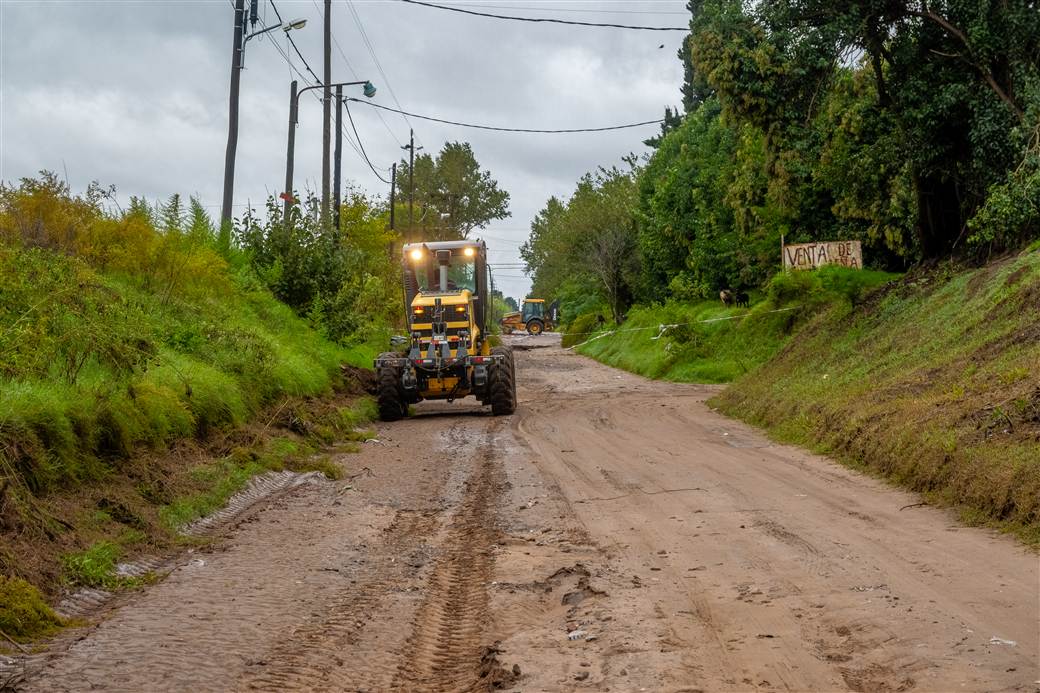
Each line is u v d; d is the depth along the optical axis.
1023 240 19.59
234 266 24.33
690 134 49.19
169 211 20.25
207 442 12.71
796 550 8.04
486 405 23.17
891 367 16.61
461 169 87.56
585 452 15.16
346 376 23.25
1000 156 20.20
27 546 7.36
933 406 12.49
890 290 22.64
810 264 32.62
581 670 5.26
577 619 6.29
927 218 23.20
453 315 22.27
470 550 8.70
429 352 21.20
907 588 6.65
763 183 33.72
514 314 87.50
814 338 23.03
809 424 15.92
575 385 32.22
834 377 18.25
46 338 10.44
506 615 6.52
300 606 6.77
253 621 6.37
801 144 21.53
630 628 5.99
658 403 24.22
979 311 16.53
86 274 13.38
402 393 21.36
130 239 17.47
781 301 32.91
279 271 25.27
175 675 5.27
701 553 8.09
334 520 10.05
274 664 5.50
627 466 13.53
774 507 10.14
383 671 5.47
